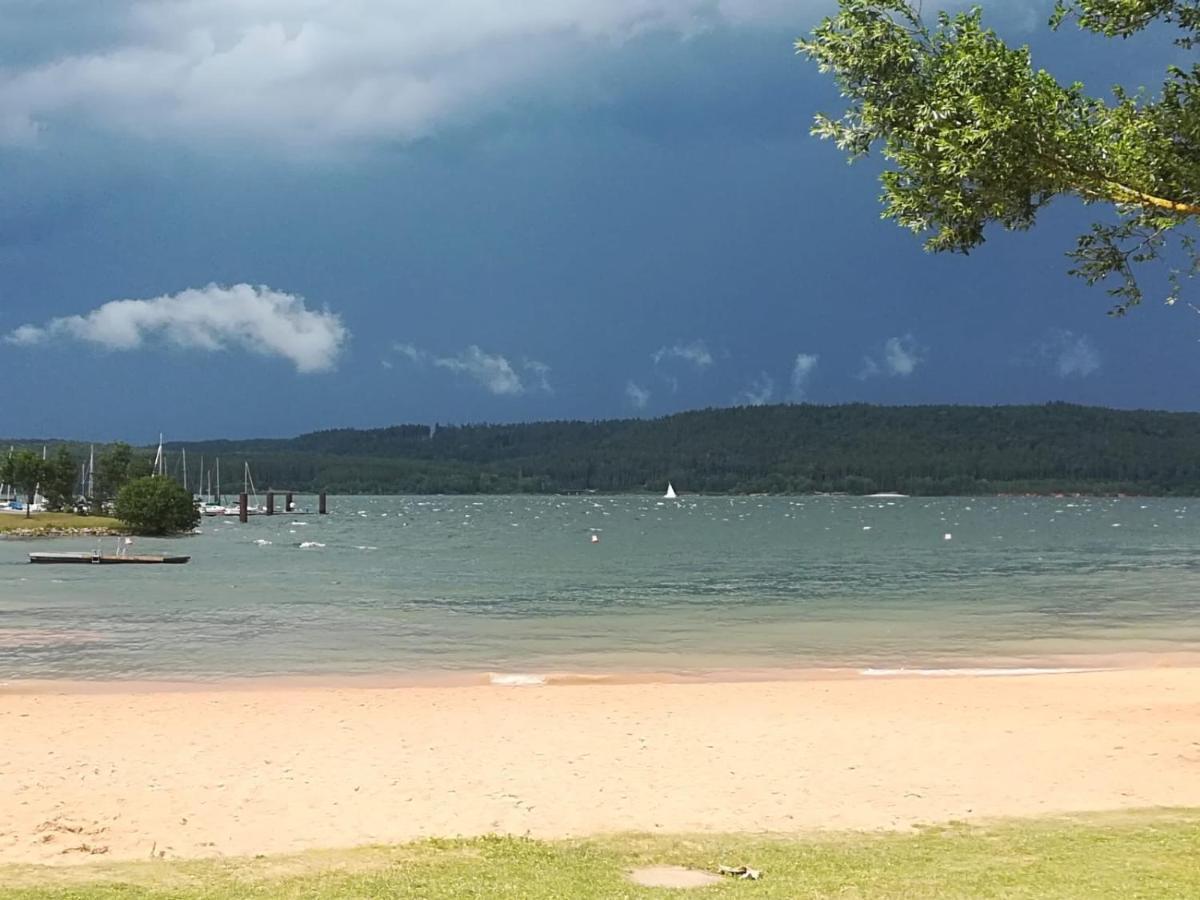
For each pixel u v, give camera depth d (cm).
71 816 1328
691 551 8838
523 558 7944
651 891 948
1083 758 1662
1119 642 3281
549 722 1966
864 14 955
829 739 1808
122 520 11581
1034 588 5253
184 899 920
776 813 1352
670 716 2022
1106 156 929
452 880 992
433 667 2803
